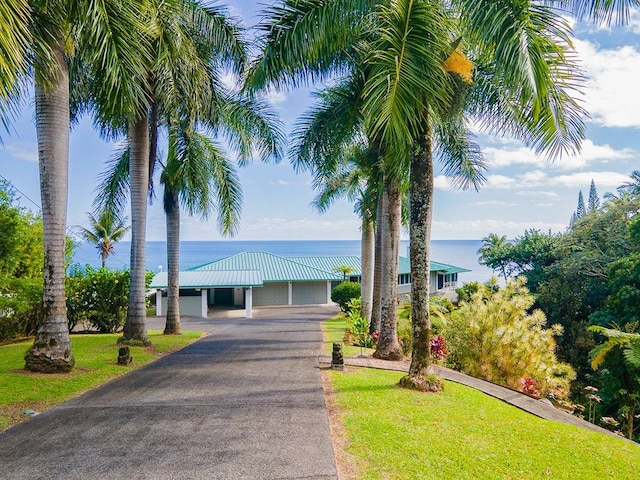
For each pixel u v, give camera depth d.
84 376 7.54
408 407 6.09
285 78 8.12
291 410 5.83
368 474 3.97
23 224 13.27
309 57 7.73
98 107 10.66
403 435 4.98
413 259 7.45
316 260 38.31
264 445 4.61
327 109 11.30
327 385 7.24
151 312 27.25
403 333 12.52
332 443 4.68
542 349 10.38
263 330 16.64
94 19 5.91
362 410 5.85
